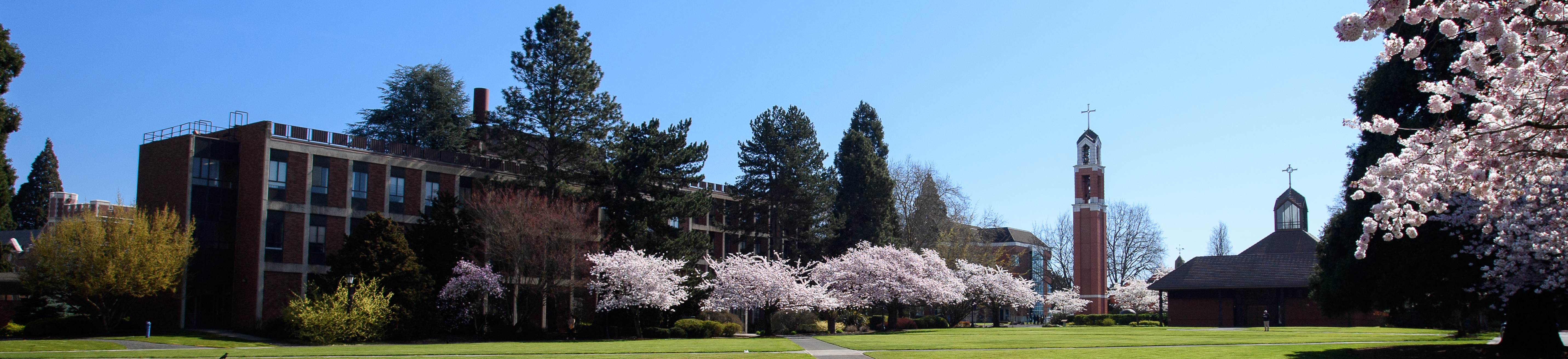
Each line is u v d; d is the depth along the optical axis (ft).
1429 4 32.40
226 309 146.41
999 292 201.87
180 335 129.70
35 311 137.28
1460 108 80.94
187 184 144.05
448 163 169.89
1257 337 128.57
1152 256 282.56
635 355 91.20
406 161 163.22
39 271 126.72
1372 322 198.49
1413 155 44.70
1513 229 75.15
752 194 199.82
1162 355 87.56
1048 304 260.21
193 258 143.23
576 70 170.19
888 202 205.36
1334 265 101.55
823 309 161.27
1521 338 94.38
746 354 91.66
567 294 160.04
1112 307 294.25
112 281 124.57
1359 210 93.50
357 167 157.07
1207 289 219.00
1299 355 86.94
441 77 213.66
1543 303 87.35
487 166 176.14
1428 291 90.99
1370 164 90.63
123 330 139.13
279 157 147.23
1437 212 47.39
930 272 185.37
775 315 171.73
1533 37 34.06
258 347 108.78
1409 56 36.09
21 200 245.04
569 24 172.14
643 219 158.40
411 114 208.95
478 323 145.38
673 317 158.10
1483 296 88.12
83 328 129.29
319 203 151.23
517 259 143.84
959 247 220.02
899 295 176.65
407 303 131.44
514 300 151.02
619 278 142.10
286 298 145.07
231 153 150.30
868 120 232.94
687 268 155.33
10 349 98.48
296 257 147.23
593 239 154.92
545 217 146.00
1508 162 42.47
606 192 163.43
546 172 165.68
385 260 133.49
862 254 179.22
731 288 154.71
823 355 90.22
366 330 122.52
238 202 149.28
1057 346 104.06
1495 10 31.50
